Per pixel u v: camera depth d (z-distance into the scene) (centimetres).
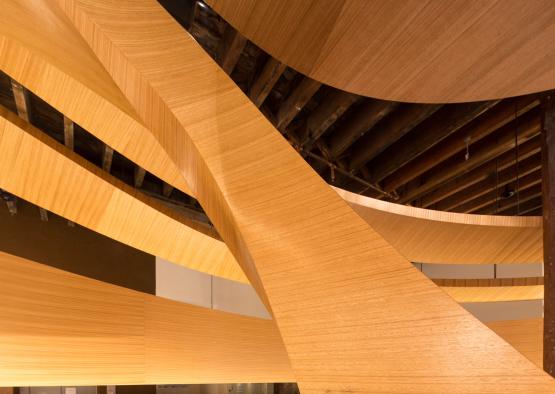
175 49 102
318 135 377
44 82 134
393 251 65
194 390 652
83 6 102
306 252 70
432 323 60
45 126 442
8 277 194
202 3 279
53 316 209
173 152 106
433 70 179
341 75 187
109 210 211
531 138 418
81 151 487
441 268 725
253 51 314
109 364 233
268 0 149
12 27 112
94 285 231
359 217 70
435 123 385
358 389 60
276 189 79
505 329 397
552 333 240
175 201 556
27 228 526
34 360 200
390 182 504
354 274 66
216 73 97
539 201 558
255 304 663
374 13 150
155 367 260
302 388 62
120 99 146
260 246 73
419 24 154
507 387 55
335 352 62
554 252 251
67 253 550
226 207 81
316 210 74
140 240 237
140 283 591
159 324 269
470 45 163
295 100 335
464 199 537
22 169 179
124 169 515
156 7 108
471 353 57
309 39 167
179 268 621
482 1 142
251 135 87
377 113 356
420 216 305
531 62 173
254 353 342
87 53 138
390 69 180
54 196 195
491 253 335
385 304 63
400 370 59
